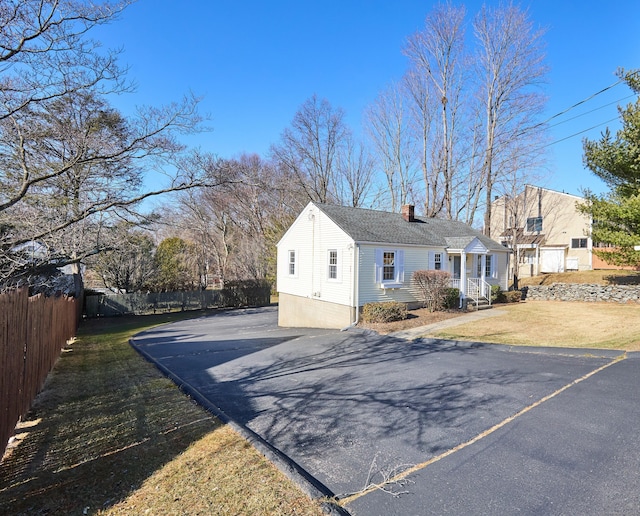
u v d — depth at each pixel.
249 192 32.44
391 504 3.13
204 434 4.53
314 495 3.16
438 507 3.08
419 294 16.52
